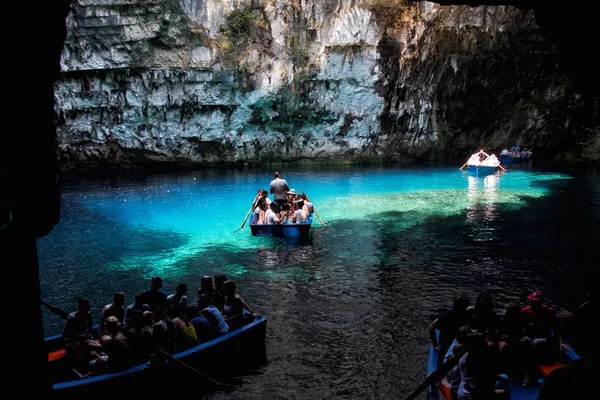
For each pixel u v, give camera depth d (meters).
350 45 31.11
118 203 21.53
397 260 13.84
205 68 29.86
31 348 3.96
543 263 13.44
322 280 12.34
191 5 28.78
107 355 7.32
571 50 7.01
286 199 17.52
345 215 19.09
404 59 31.70
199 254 14.48
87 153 31.16
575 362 2.36
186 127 31.48
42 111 4.28
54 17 4.41
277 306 10.81
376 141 34.03
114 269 13.21
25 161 3.93
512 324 6.86
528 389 6.58
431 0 7.05
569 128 35.91
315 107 32.56
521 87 35.44
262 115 32.16
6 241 3.61
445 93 34.28
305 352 8.83
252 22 30.11
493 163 30.14
